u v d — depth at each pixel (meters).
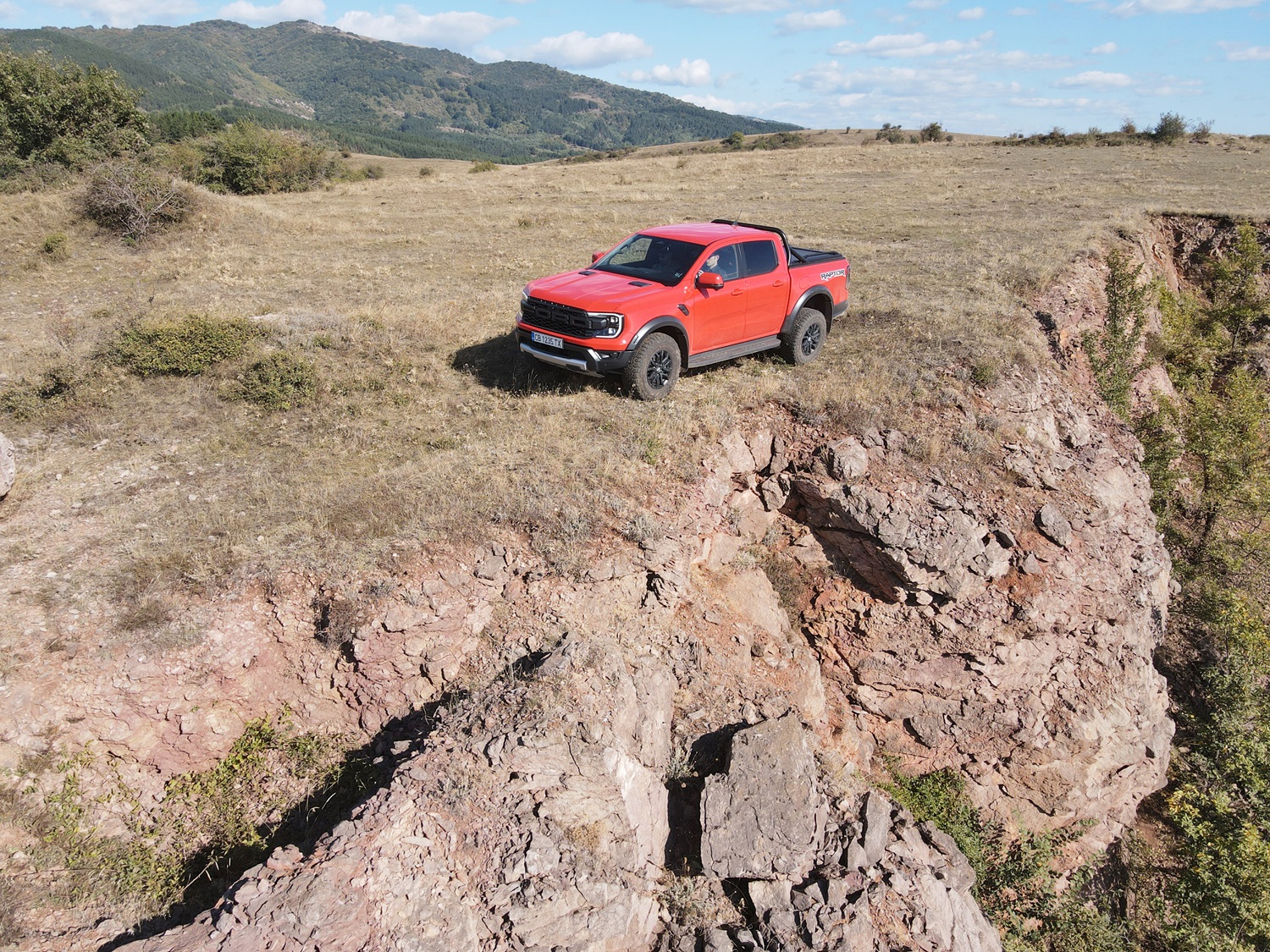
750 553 9.34
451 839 4.94
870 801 6.88
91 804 5.59
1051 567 9.42
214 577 6.50
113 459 8.50
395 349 11.16
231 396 9.74
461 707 5.98
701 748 7.08
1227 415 16.14
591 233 21.97
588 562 7.22
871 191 30.86
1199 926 10.01
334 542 6.91
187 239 20.25
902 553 8.79
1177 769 12.20
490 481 7.84
